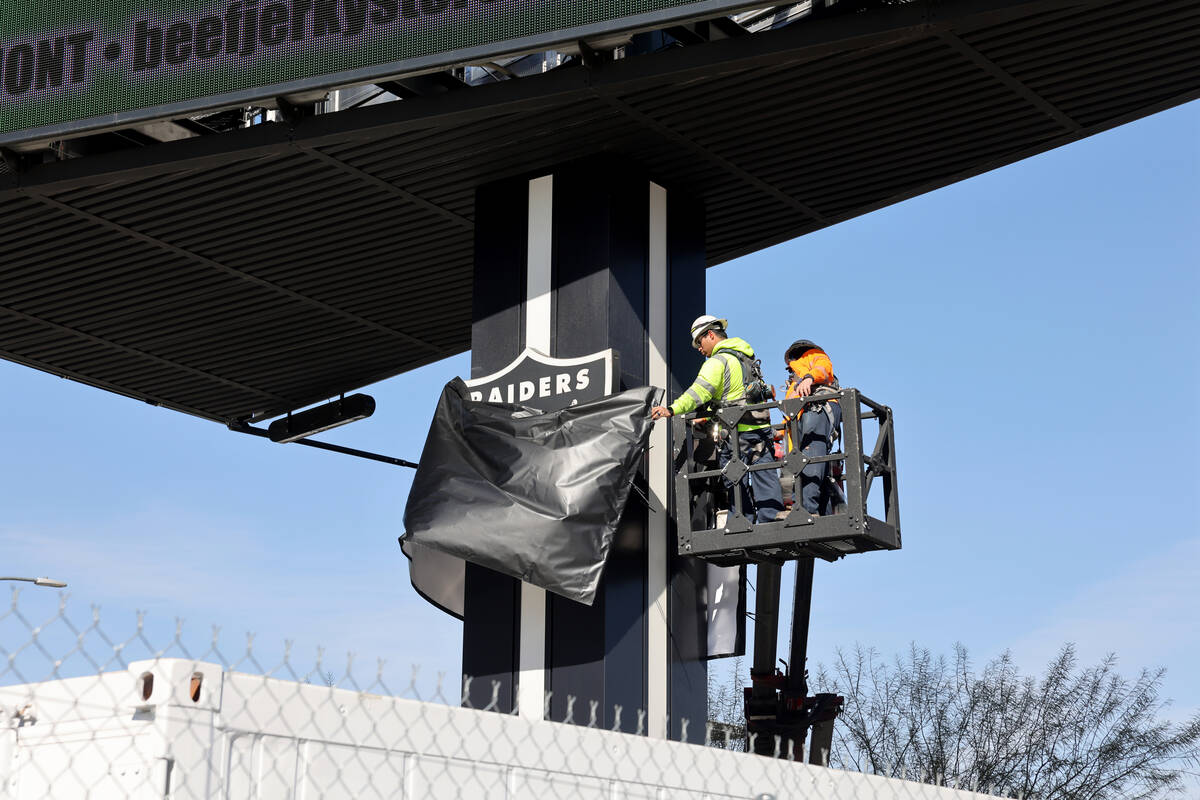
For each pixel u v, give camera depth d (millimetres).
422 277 14195
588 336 11484
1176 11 10133
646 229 12023
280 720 5602
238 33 10633
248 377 16688
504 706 11047
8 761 5613
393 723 5914
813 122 11500
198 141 11383
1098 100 11422
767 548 10297
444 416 11156
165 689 5316
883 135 11758
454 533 10422
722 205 12859
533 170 12102
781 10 11391
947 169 12422
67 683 5590
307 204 12586
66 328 15164
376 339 15734
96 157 11656
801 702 12414
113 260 13586
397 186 12328
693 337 11047
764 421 10484
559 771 6352
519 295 11938
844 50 10078
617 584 10953
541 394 11398
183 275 13953
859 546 10406
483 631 11320
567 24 9766
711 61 10109
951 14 9633
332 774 5684
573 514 10289
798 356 10617
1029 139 11977
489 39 9938
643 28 9586
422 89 10867
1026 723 21719
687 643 11398
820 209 13078
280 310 14852
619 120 11281
